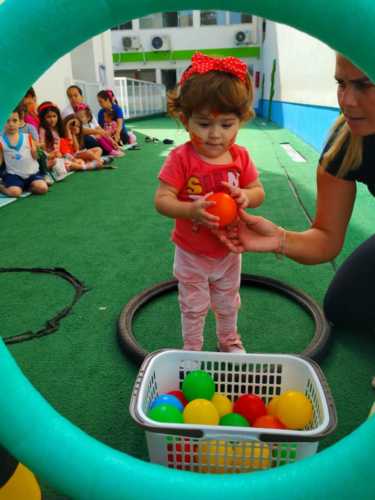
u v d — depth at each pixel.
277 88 9.80
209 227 1.17
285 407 1.04
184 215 1.20
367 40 0.54
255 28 12.27
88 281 2.00
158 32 12.65
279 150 5.62
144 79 13.57
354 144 1.12
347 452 0.64
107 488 0.67
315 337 1.45
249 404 1.12
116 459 0.69
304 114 6.55
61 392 1.29
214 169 1.26
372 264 1.43
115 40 12.83
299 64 7.02
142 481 0.67
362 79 0.83
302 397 1.06
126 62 13.04
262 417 1.06
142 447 1.09
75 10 0.59
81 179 4.19
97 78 7.58
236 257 1.35
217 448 0.93
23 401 0.69
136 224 2.77
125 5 0.59
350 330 1.57
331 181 1.20
